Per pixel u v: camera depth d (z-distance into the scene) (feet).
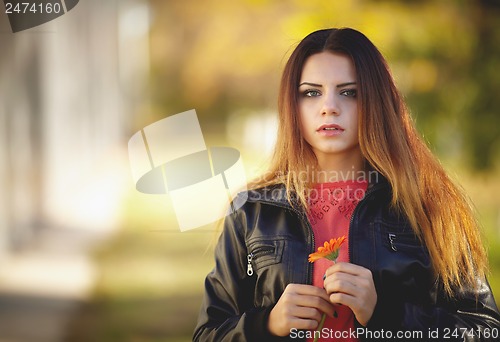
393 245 20.57
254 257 21.16
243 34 137.39
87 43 146.72
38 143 91.30
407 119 21.54
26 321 52.75
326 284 19.76
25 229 81.82
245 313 20.66
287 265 20.72
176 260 73.67
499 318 21.16
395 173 20.56
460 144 77.25
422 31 73.97
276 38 111.55
